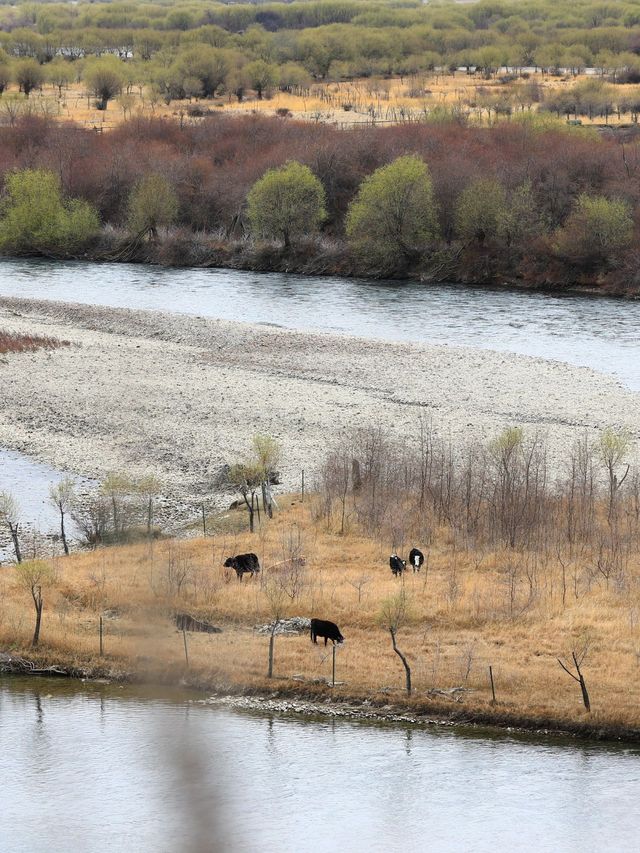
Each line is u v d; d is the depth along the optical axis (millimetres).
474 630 74250
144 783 59562
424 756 61750
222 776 60000
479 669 68688
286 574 82438
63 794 58594
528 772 60188
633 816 56469
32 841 54875
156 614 77188
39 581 79500
